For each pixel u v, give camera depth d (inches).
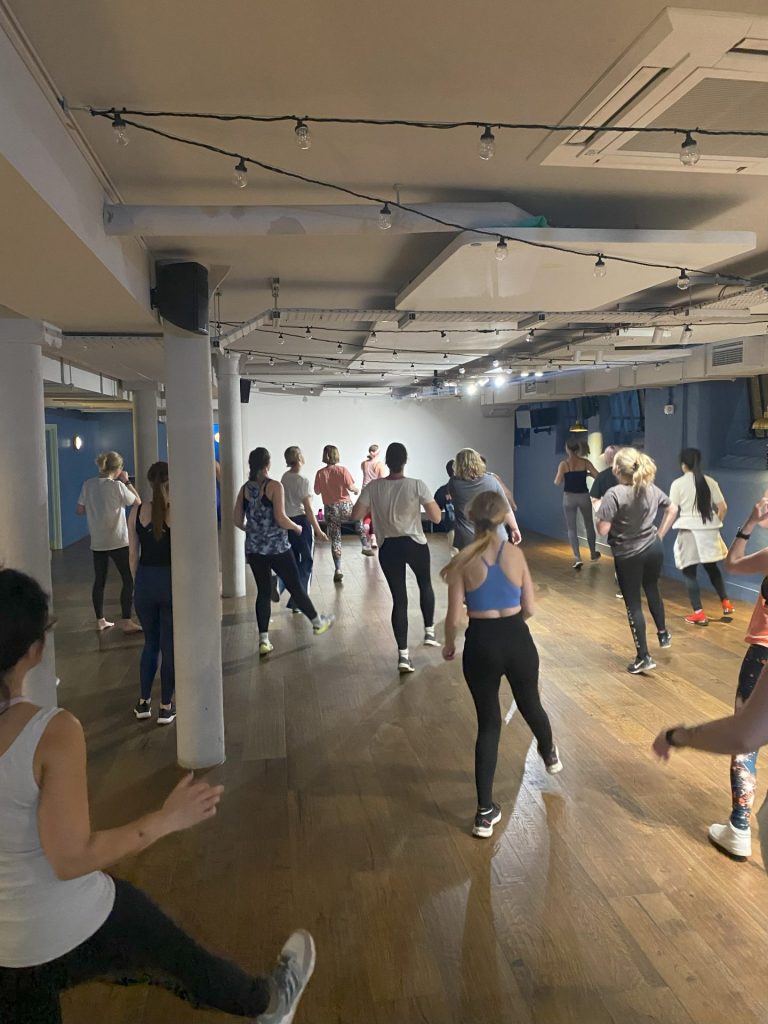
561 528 494.3
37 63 76.4
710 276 170.6
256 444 552.1
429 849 120.7
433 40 75.3
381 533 211.2
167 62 78.9
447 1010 86.7
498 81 84.1
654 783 141.9
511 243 125.8
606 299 174.6
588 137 97.7
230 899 108.3
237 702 187.8
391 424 571.2
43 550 156.4
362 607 293.1
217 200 124.9
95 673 213.6
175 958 66.4
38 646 58.1
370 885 111.1
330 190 121.6
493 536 126.6
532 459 546.9
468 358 333.1
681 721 171.5
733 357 280.4
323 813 132.9
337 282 194.2
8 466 153.2
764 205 135.8
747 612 277.4
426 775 146.9
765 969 93.1
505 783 142.5
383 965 94.1
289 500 283.4
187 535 148.4
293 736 166.7
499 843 122.0
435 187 122.3
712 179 121.0
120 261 120.6
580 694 189.6
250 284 197.0
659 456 364.5
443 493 426.0
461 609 128.8
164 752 159.3
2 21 67.4
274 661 221.5
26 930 55.9
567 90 86.2
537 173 116.3
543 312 199.3
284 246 153.9
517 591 127.0
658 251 130.7
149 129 89.7
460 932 100.3
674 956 95.3
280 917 104.0
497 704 126.7
